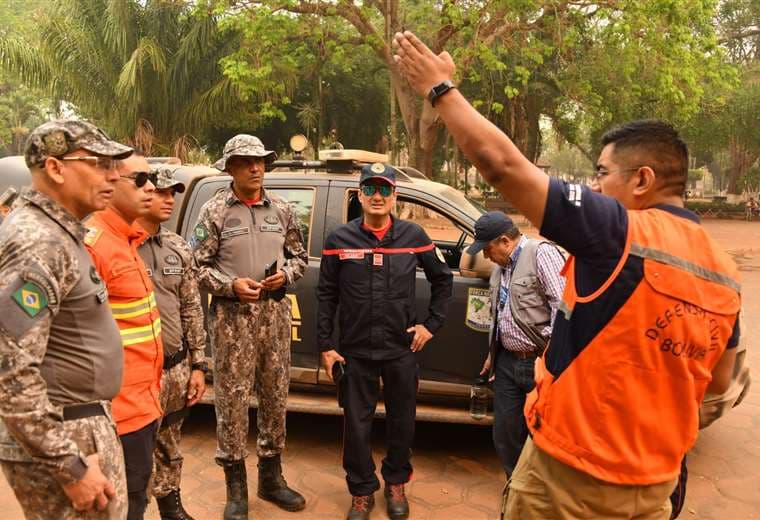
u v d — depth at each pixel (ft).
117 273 7.44
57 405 5.81
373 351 10.05
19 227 5.48
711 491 11.74
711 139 88.58
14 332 5.21
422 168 62.69
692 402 4.65
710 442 13.99
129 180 7.59
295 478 11.87
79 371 5.89
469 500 11.15
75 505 5.59
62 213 5.74
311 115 69.72
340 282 10.28
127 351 7.54
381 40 52.31
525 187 4.26
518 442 9.90
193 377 9.39
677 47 47.70
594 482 4.74
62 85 53.67
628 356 4.47
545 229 4.33
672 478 4.79
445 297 10.58
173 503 9.53
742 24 96.78
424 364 12.23
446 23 49.73
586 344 4.59
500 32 52.60
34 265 5.36
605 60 54.80
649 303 4.38
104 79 51.90
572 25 52.54
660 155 4.81
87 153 5.70
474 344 11.97
